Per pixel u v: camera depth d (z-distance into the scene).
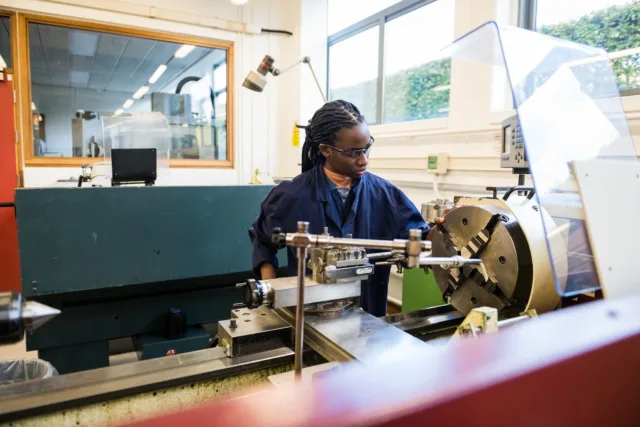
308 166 1.44
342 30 3.65
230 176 3.82
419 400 0.38
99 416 0.67
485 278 0.91
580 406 0.49
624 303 0.63
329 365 0.71
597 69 1.03
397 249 0.67
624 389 0.53
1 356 2.21
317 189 1.23
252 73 2.48
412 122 2.77
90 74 3.67
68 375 0.72
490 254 0.91
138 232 1.75
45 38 3.21
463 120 2.33
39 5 2.97
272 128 3.97
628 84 1.80
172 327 2.01
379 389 0.39
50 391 0.67
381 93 3.29
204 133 3.84
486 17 2.18
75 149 3.38
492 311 0.70
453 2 2.62
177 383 0.72
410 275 2.03
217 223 1.92
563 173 0.76
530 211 0.92
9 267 2.19
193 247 1.88
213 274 1.94
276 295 0.78
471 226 0.96
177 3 3.43
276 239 0.62
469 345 0.49
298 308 0.60
